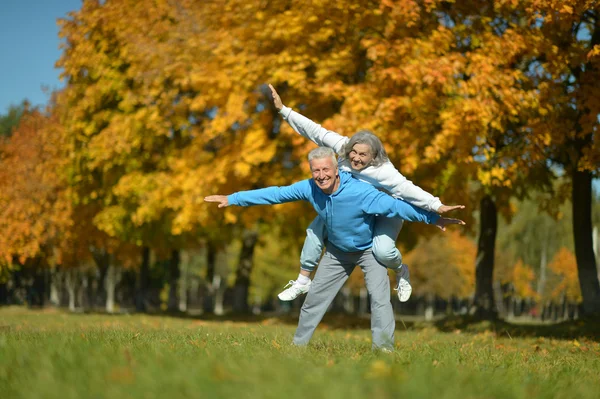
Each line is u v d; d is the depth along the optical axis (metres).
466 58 25.88
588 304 29.31
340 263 11.16
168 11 36.44
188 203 33.69
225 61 30.64
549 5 22.84
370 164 10.54
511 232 94.19
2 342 8.38
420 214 10.19
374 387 5.49
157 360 7.01
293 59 28.89
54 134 49.19
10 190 51.72
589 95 24.77
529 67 28.83
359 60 29.77
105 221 43.25
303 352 9.20
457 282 110.00
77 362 6.85
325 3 27.52
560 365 10.73
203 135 34.12
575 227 29.84
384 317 10.86
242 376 5.98
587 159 24.33
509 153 26.17
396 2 25.30
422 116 25.91
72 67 41.91
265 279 126.81
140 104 39.88
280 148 33.16
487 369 8.42
